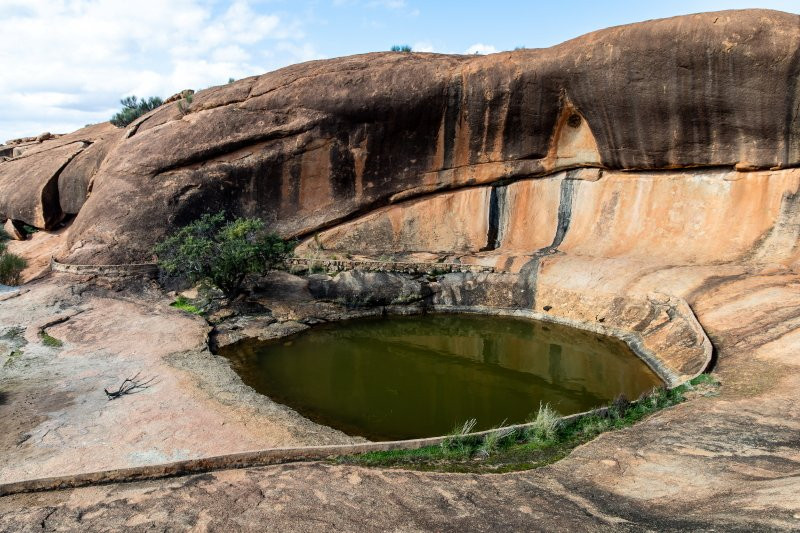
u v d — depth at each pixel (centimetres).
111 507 679
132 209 2206
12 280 2125
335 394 1268
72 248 2166
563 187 2192
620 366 1462
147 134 2411
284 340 1655
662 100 1833
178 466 775
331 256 2145
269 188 2300
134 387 1188
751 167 1811
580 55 1919
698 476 709
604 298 1775
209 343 1551
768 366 1104
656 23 1772
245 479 753
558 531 598
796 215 1714
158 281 2016
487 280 2002
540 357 1557
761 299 1451
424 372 1438
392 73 2188
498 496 694
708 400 992
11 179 3098
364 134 2244
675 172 1981
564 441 888
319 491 712
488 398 1258
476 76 2097
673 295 1628
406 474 768
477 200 2270
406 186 2305
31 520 652
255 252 1830
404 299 1958
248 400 1165
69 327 1577
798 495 553
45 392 1152
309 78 2273
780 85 1645
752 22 1625
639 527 590
